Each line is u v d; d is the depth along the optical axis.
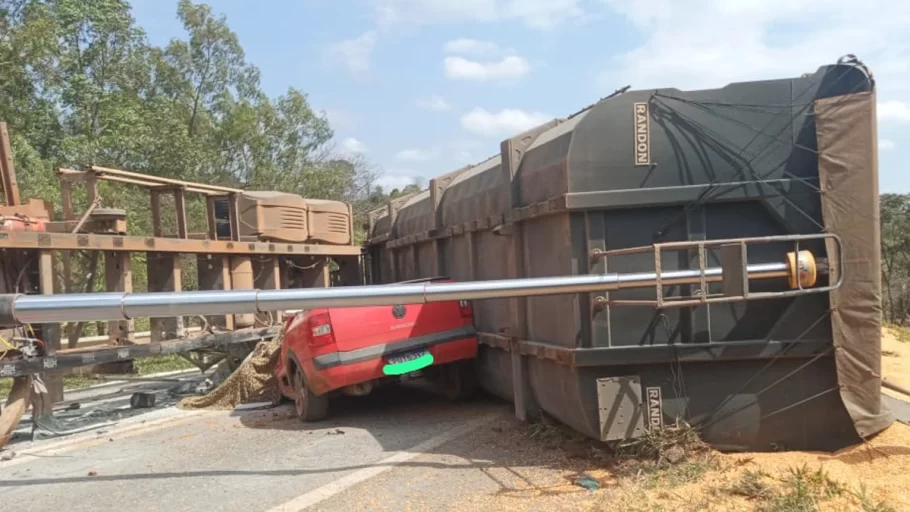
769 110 5.12
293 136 34.84
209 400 9.80
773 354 5.06
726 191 5.11
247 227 10.88
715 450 5.17
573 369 5.32
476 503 4.80
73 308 5.50
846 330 4.95
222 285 10.25
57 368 7.60
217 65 38.34
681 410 5.23
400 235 11.33
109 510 5.20
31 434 8.11
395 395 9.59
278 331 10.84
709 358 5.10
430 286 5.25
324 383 7.52
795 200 5.06
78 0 33.56
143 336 12.70
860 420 4.97
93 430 8.35
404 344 7.69
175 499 5.38
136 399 9.84
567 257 5.42
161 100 32.81
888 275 26.67
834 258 4.86
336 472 5.86
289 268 11.84
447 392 8.82
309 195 30.41
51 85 29.39
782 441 5.21
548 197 5.76
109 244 8.35
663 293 5.18
